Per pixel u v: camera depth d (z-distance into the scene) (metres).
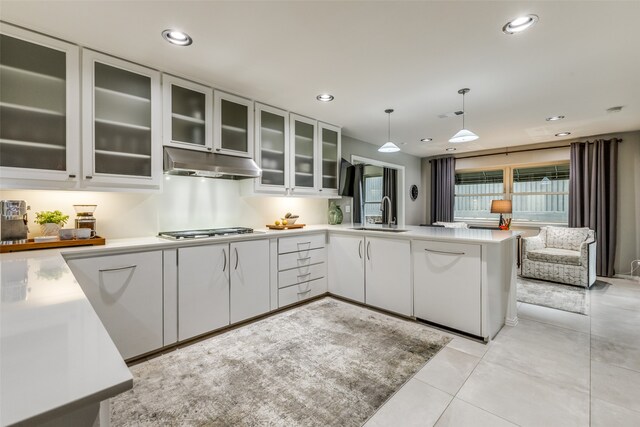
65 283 1.14
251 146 3.16
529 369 2.09
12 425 0.40
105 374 0.53
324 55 2.34
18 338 0.66
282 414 1.66
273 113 3.42
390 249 3.09
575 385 1.91
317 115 3.80
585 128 4.48
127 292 2.16
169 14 1.83
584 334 2.66
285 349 2.38
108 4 1.73
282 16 1.86
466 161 6.45
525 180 5.88
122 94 2.33
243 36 2.07
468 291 2.56
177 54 2.30
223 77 2.70
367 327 2.79
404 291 2.99
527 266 4.62
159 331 2.31
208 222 3.21
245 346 2.43
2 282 1.15
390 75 2.68
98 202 2.52
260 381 1.96
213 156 2.84
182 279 2.44
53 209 2.33
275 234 3.12
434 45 2.20
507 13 1.83
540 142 5.47
